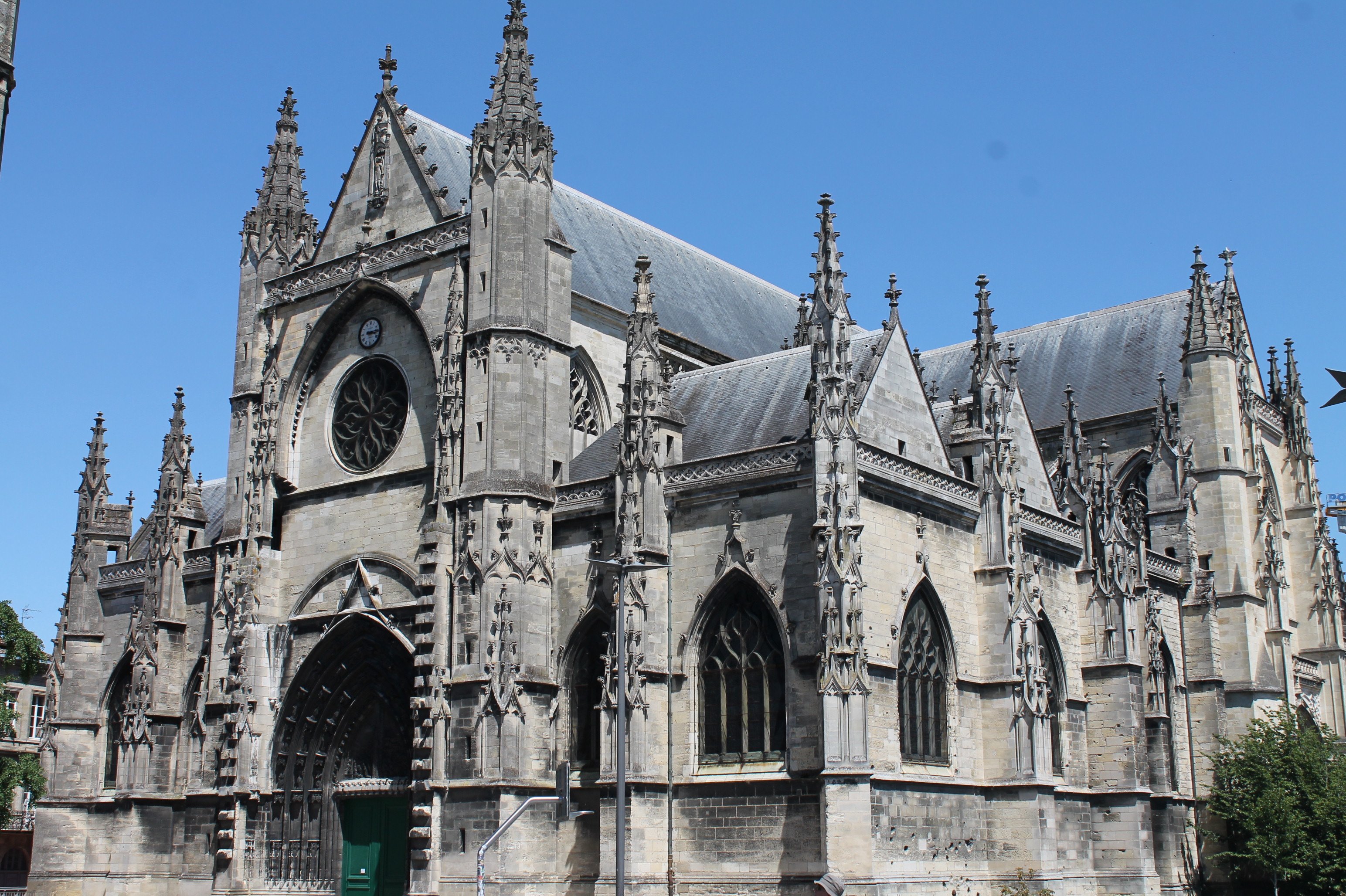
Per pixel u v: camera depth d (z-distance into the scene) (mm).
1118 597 82812
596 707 68500
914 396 73875
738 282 114500
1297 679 106125
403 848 77188
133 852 88750
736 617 68688
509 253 76875
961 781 69875
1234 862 90062
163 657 91500
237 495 85938
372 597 78688
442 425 76062
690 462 70938
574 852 70750
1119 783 80500
